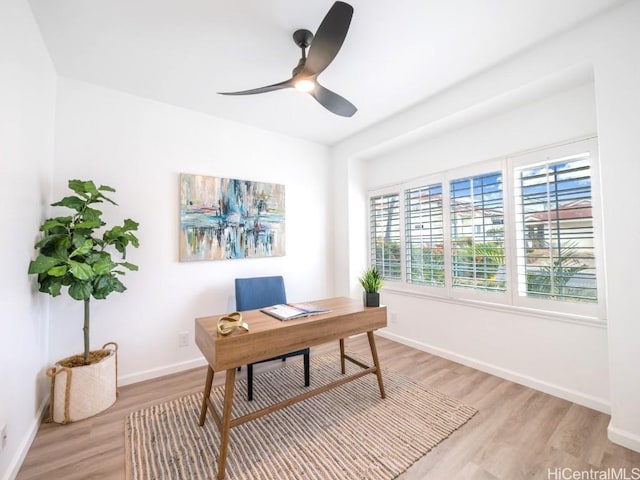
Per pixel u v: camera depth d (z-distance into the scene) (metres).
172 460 1.49
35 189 1.71
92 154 2.22
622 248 1.59
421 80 2.29
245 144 3.02
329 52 1.45
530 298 2.26
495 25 1.71
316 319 1.80
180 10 1.55
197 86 2.30
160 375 2.46
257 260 3.07
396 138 2.96
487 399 2.08
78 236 1.76
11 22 1.34
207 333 1.54
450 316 2.83
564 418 1.84
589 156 1.97
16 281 1.45
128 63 2.00
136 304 2.37
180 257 2.57
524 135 2.28
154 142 2.49
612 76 1.61
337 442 1.63
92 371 1.88
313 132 3.30
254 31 1.72
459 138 2.73
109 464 1.47
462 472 1.42
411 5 1.55
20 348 1.49
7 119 1.32
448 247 2.84
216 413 1.56
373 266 3.69
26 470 1.43
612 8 1.61
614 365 1.62
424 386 2.28
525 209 2.30
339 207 3.68
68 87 2.14
